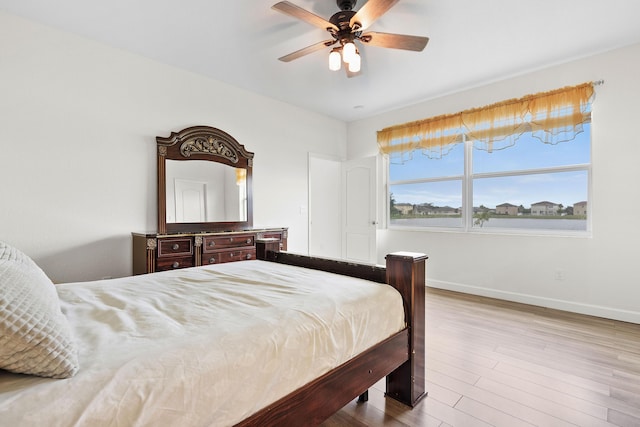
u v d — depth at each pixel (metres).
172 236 3.01
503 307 3.40
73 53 2.76
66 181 2.75
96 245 2.91
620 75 2.98
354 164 5.14
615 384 1.91
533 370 2.07
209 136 3.63
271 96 4.25
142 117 3.18
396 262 1.70
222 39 2.84
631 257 2.96
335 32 2.24
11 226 2.51
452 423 1.57
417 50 2.41
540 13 2.43
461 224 4.15
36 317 0.78
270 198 4.32
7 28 2.47
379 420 1.60
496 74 3.53
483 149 3.80
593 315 3.14
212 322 1.12
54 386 0.72
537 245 3.49
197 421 0.83
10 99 2.49
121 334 1.00
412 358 1.68
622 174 2.99
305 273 1.95
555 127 3.28
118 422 0.71
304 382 1.12
